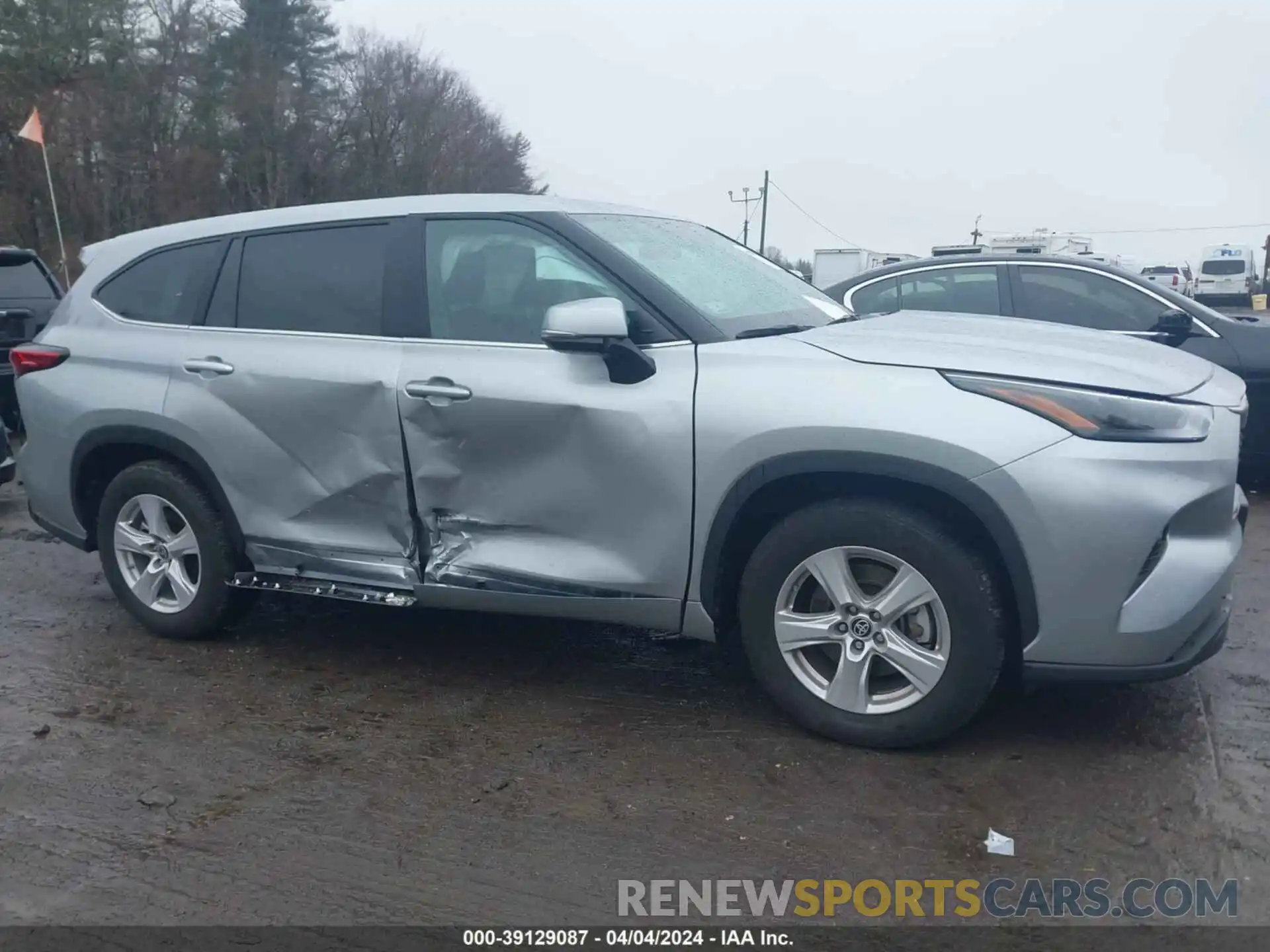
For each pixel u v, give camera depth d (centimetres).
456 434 409
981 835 327
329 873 316
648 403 379
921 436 343
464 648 490
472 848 328
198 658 486
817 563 371
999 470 337
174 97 4097
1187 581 340
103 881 315
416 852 326
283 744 398
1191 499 339
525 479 403
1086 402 341
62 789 368
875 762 370
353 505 440
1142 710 403
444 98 5041
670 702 426
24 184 3669
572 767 375
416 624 523
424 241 436
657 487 380
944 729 363
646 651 481
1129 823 330
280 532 460
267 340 455
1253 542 636
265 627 524
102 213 3841
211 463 468
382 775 373
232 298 471
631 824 338
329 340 441
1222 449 352
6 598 579
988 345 376
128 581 508
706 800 351
